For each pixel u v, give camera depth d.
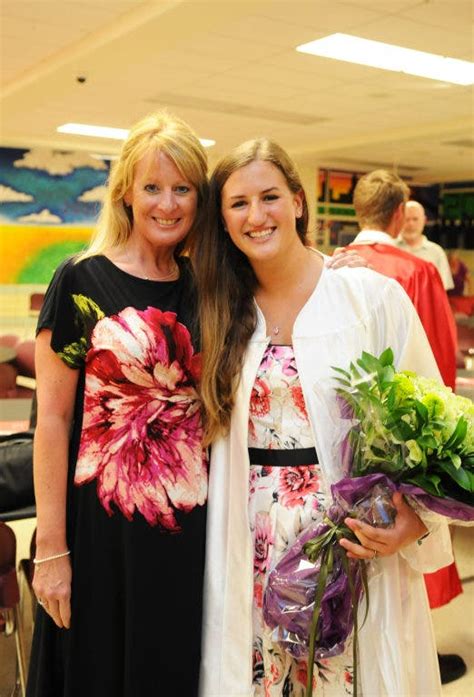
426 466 1.53
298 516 1.72
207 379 1.76
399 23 5.35
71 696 1.78
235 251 1.83
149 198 1.74
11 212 11.96
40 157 12.09
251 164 1.70
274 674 1.76
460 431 1.51
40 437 1.76
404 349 1.81
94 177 12.54
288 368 1.75
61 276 1.77
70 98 8.31
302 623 1.69
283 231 1.72
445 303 2.87
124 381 1.73
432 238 17.30
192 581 1.79
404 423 1.53
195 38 5.71
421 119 9.40
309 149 12.18
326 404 1.71
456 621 3.55
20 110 9.23
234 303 1.81
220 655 1.79
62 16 5.50
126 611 1.74
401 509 1.62
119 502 1.73
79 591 1.77
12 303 12.05
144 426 1.74
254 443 1.77
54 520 1.76
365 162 13.66
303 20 5.25
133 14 5.43
